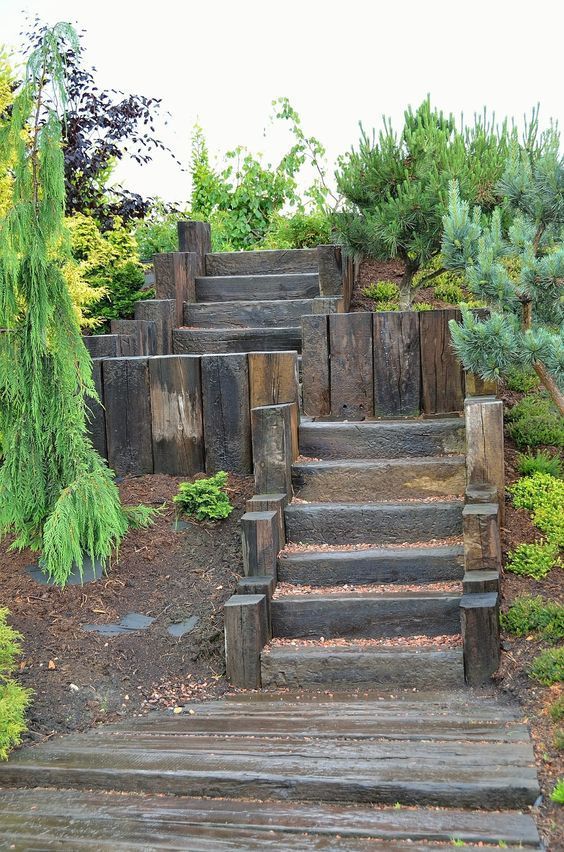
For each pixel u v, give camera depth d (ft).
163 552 20.02
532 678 15.56
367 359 23.57
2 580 19.26
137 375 22.80
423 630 17.53
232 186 43.88
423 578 18.54
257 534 18.40
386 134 27.86
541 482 20.51
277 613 17.90
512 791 12.51
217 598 18.67
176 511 21.17
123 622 18.15
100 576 19.35
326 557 18.78
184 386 22.52
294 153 43.39
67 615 18.19
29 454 19.77
